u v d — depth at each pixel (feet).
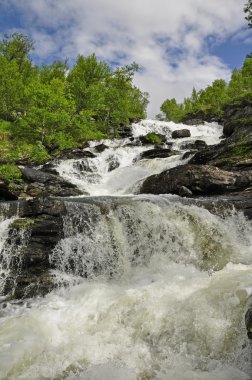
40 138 77.71
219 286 17.52
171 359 14.06
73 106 84.02
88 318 17.76
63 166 60.03
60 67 143.02
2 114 97.19
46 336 16.19
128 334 16.01
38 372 13.39
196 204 29.09
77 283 22.84
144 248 26.37
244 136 46.55
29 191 45.32
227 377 12.50
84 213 26.43
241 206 28.94
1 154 66.44
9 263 23.40
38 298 20.99
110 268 24.99
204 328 14.84
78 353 14.65
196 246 25.79
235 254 24.79
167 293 18.22
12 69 109.91
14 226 24.57
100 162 64.59
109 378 12.71
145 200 29.76
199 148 70.08
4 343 15.42
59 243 24.66
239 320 14.43
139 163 57.11
